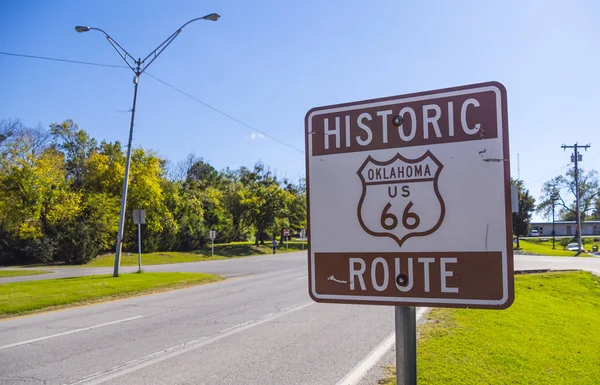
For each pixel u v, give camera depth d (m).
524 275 19.31
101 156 37.66
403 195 2.24
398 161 2.26
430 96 2.24
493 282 2.06
